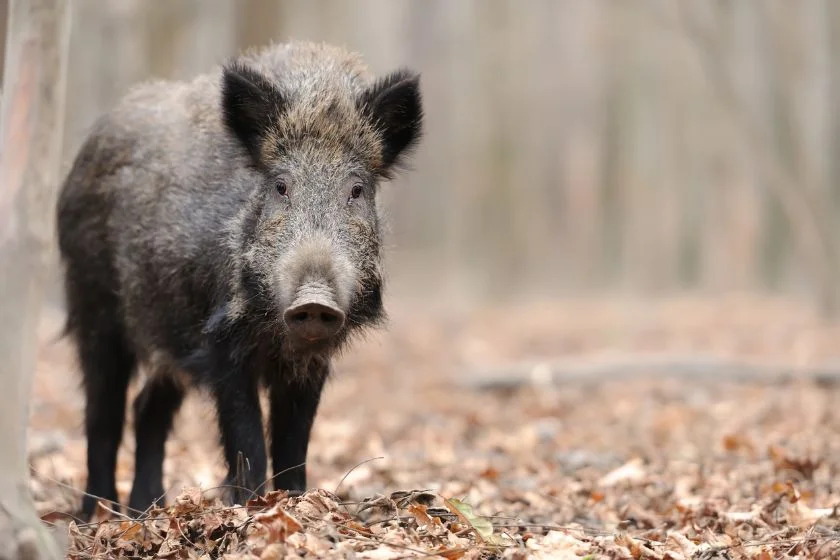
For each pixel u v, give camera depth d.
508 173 69.88
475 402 20.52
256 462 9.23
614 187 70.31
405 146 9.70
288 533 7.40
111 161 10.86
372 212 9.13
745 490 10.91
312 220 8.65
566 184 72.44
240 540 7.64
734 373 21.31
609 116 70.44
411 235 69.00
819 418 16.31
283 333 8.80
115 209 10.72
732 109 34.00
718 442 14.99
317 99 9.09
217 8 31.27
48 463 12.62
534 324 36.53
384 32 68.44
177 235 9.70
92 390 11.14
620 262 69.56
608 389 21.30
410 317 39.31
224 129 9.41
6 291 6.50
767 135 34.12
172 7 29.77
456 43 69.75
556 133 73.62
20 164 6.59
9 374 6.47
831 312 32.88
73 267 11.23
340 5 58.66
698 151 63.19
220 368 9.26
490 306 48.50
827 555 7.99
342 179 8.88
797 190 33.59
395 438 16.72
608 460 13.65
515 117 70.75
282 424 9.71
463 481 12.04
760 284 56.19
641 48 63.62
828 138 35.47
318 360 9.45
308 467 13.35
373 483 11.96
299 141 8.95
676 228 66.56
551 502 10.87
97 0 28.59
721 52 33.59
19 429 6.53
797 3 36.62
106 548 7.99
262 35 25.58
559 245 71.75
